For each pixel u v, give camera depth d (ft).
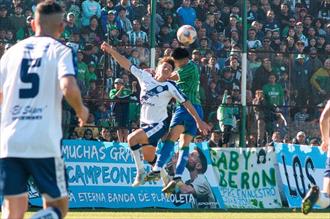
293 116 125.70
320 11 134.41
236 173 119.14
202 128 96.12
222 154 119.14
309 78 126.21
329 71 126.93
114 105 118.73
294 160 121.70
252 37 126.82
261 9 128.16
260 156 120.57
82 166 113.29
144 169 104.01
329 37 131.23
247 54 124.88
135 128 118.93
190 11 124.88
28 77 46.11
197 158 117.39
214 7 125.90
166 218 94.79
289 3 130.11
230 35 125.18
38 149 45.42
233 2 126.93
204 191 116.78
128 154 115.85
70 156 112.78
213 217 97.60
